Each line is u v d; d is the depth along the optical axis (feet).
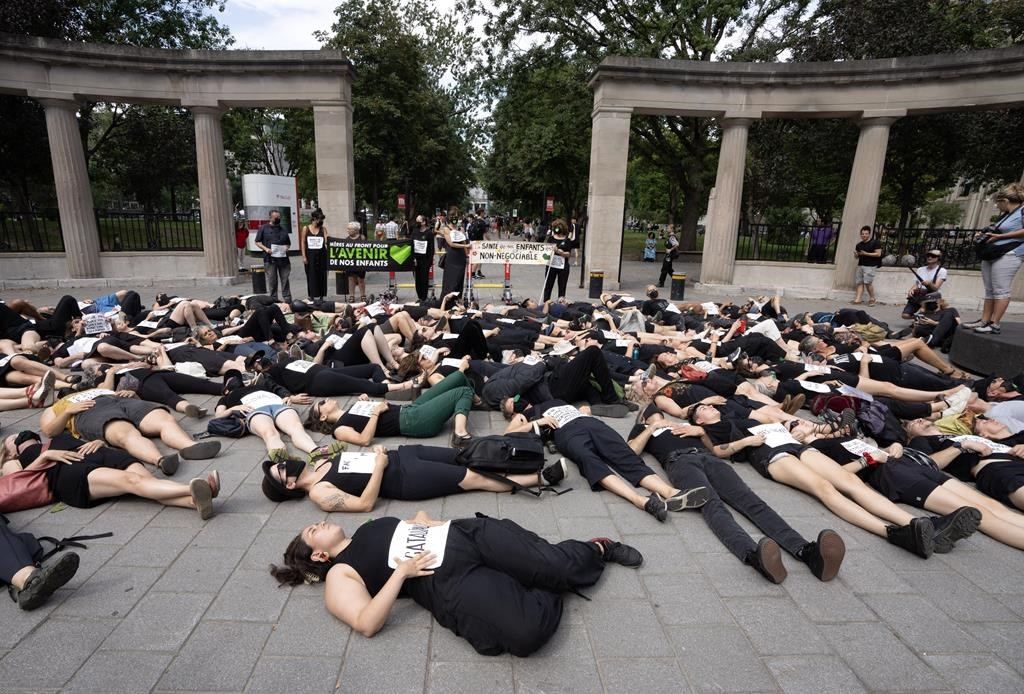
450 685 8.32
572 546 10.52
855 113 47.91
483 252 43.62
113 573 10.87
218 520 12.80
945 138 59.00
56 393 19.88
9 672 8.46
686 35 75.25
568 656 8.94
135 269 50.72
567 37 75.56
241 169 126.31
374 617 8.93
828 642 9.36
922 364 28.35
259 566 11.18
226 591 10.41
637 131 86.63
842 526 13.12
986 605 10.37
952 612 10.16
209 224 50.31
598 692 8.25
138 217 53.93
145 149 79.36
